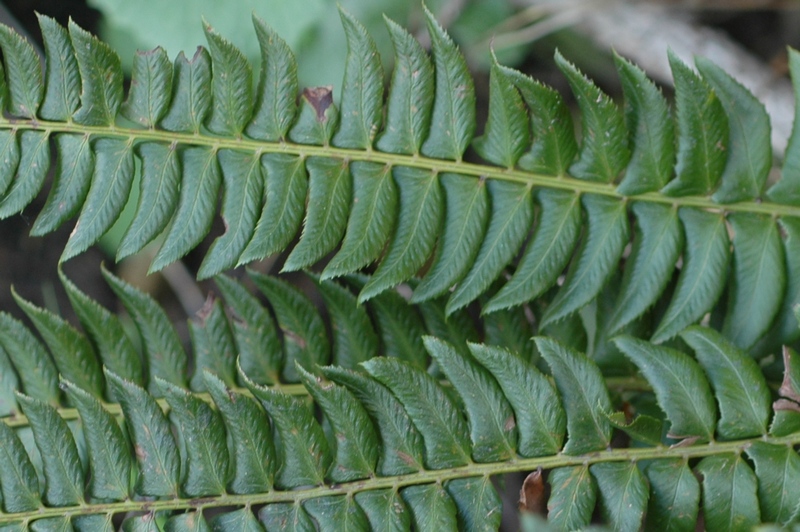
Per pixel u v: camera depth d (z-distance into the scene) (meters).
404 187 0.51
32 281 0.65
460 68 0.50
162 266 0.50
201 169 0.50
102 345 0.52
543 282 0.51
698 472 0.49
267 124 0.50
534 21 0.63
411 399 0.49
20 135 0.50
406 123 0.50
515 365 0.49
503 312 0.53
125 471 0.49
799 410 0.49
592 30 0.63
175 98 0.50
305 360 0.53
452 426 0.49
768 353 0.52
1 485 0.49
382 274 0.50
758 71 0.62
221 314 0.53
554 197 0.51
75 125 0.50
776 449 0.49
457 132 0.50
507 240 0.51
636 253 0.51
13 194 0.50
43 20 0.50
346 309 0.52
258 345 0.53
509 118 0.50
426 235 0.50
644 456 0.49
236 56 0.50
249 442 0.49
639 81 0.50
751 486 0.49
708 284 0.51
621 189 0.51
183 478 0.49
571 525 0.49
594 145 0.51
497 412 0.49
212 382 0.49
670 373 0.49
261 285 0.52
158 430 0.49
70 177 0.50
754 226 0.51
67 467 0.49
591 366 0.49
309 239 0.50
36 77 0.50
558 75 0.65
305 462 0.49
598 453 0.49
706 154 0.51
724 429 0.49
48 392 0.52
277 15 0.59
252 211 0.50
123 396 0.49
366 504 0.49
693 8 0.63
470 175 0.51
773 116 0.61
